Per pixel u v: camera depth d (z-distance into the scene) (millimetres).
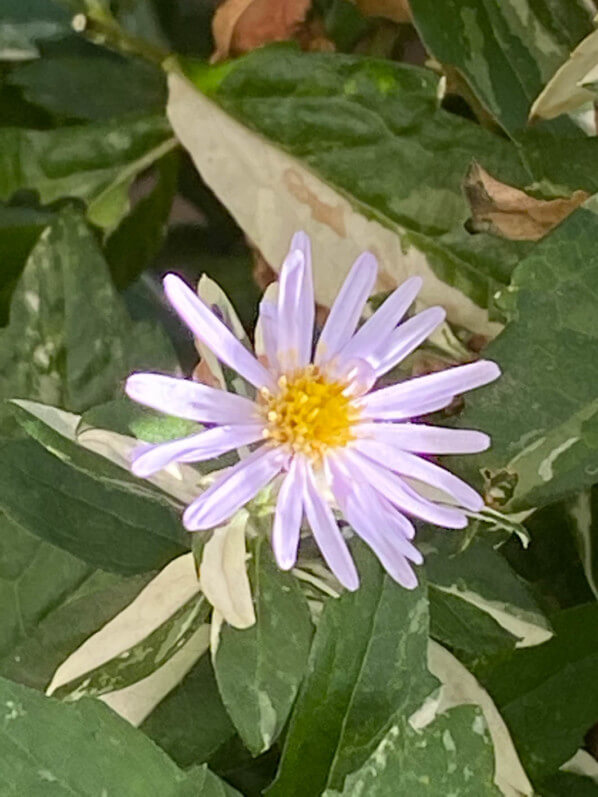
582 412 131
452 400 131
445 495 126
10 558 140
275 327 123
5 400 132
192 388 119
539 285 132
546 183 142
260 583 127
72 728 118
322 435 121
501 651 140
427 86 144
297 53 146
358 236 146
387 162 145
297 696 127
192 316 119
